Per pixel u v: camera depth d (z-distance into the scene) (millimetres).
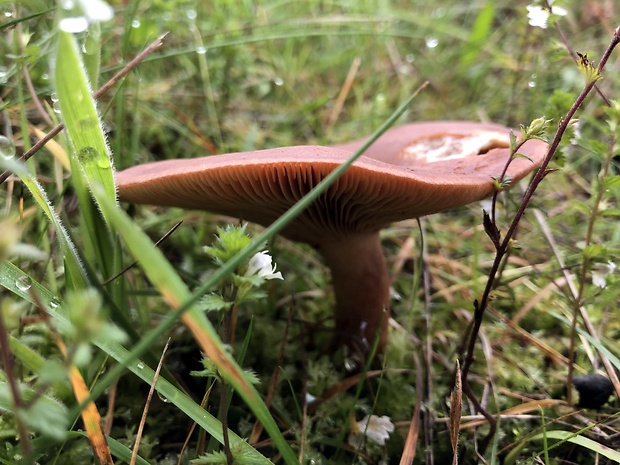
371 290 83
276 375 70
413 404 77
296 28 159
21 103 69
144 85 120
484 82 161
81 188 63
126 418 70
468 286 99
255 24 150
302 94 154
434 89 163
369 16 161
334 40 173
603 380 72
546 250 107
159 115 116
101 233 67
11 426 61
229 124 131
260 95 148
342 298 85
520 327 94
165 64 137
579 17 175
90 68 68
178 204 78
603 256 65
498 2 194
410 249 112
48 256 73
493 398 79
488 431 72
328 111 151
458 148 83
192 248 107
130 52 114
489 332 92
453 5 201
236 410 69
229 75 141
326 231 80
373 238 83
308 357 85
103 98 107
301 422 70
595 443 59
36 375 65
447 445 70
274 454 67
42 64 95
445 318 96
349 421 69
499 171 68
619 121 65
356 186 63
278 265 103
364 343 82
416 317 94
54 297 56
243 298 46
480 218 117
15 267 54
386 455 68
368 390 80
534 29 146
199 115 133
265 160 57
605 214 69
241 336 88
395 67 167
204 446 62
